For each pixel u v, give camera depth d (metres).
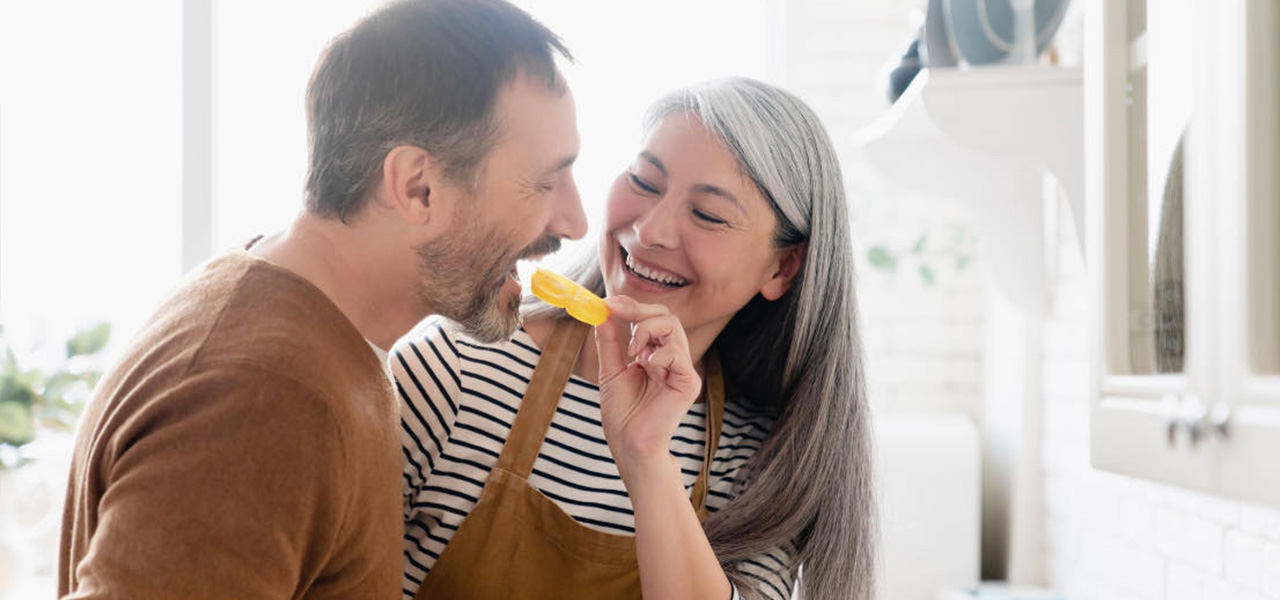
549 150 0.96
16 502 2.21
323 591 0.89
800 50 3.14
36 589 2.17
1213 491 0.87
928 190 2.28
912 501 2.64
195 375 0.83
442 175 0.93
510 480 1.22
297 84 2.79
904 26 3.13
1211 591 1.62
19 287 2.77
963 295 3.10
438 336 1.27
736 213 1.23
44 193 2.79
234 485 0.80
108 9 2.80
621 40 2.90
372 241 0.94
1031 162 1.80
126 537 0.78
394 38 0.93
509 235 0.96
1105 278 1.11
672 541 1.17
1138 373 1.03
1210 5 0.88
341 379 0.88
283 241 0.96
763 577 1.31
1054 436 2.50
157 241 2.81
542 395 1.26
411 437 1.22
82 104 2.80
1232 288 0.84
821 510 1.35
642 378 1.21
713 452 1.34
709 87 1.27
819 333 1.33
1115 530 2.08
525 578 1.23
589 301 1.14
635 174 1.27
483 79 0.92
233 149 2.78
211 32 2.41
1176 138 0.94
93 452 0.85
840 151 3.14
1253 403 0.81
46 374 2.20
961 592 2.44
